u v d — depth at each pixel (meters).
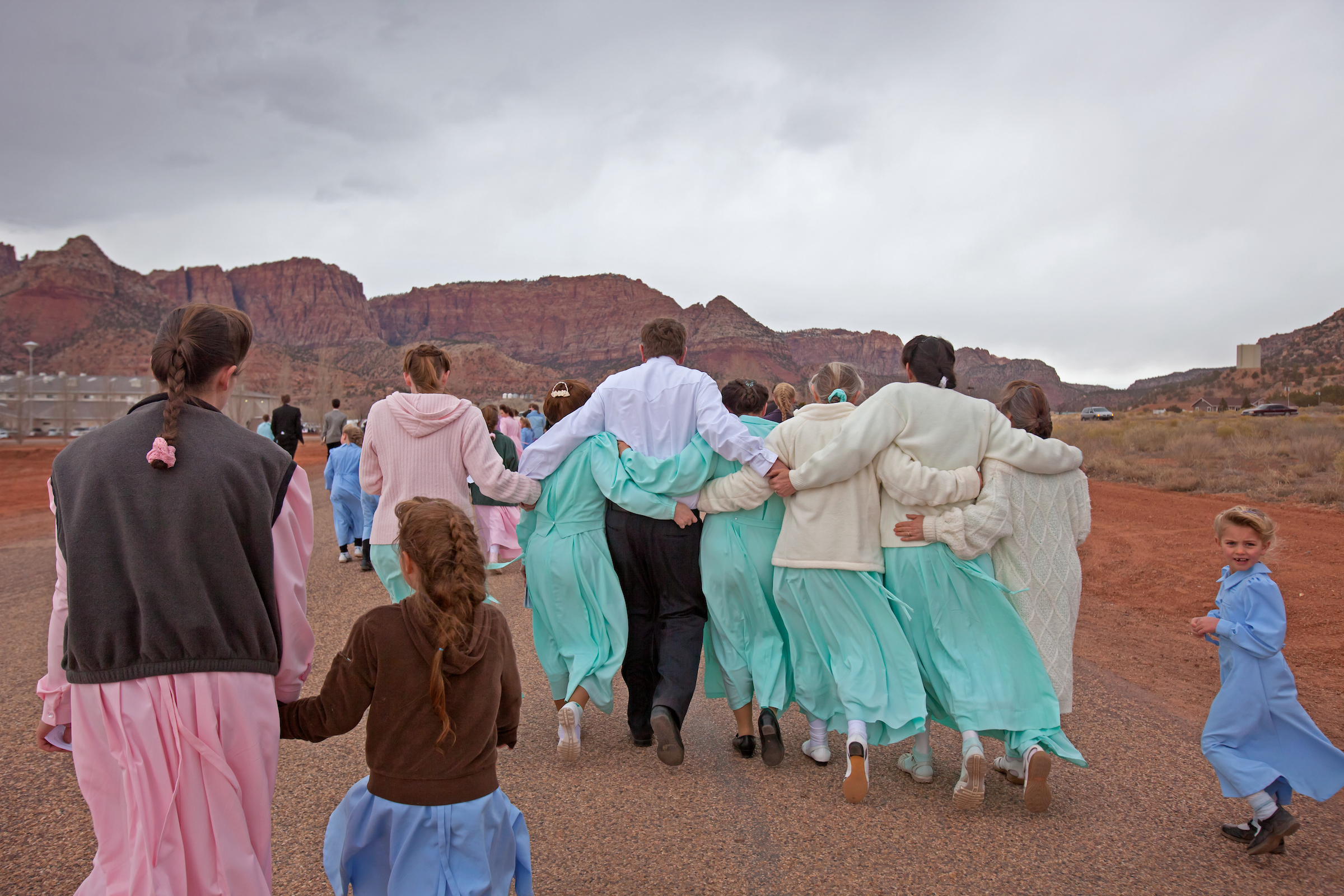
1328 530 11.56
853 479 3.82
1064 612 3.77
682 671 3.90
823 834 3.31
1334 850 3.24
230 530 2.00
